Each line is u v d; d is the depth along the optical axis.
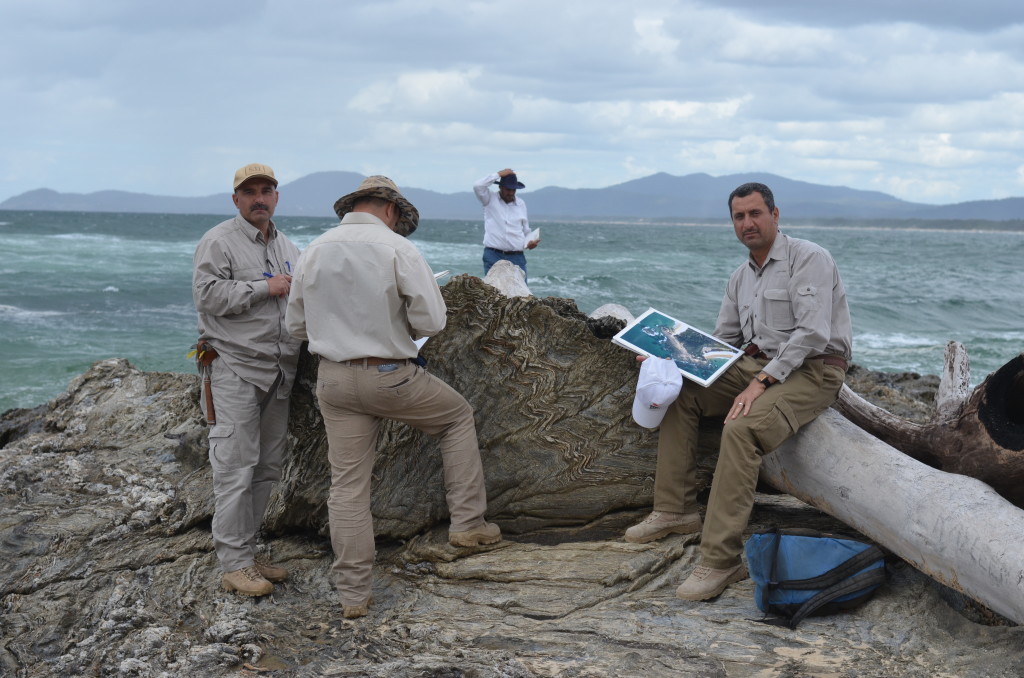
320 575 4.04
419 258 3.54
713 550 3.58
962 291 29.17
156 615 3.66
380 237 3.52
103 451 5.28
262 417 4.08
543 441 4.37
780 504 4.41
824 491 3.72
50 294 21.33
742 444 3.56
